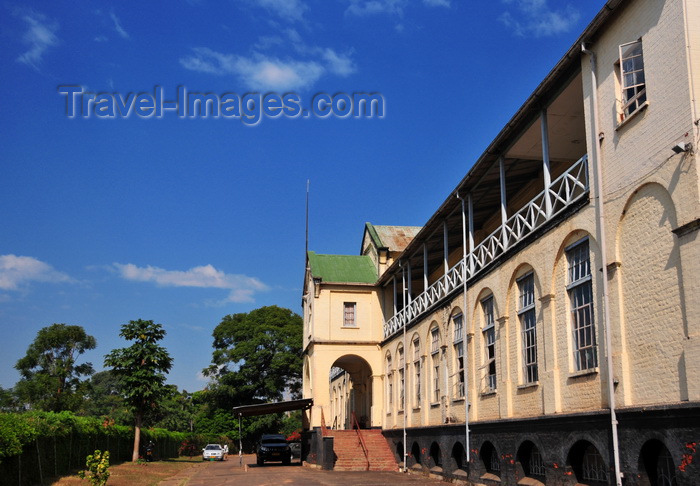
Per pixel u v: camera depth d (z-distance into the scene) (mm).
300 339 62312
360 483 23000
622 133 12805
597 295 13500
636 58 12539
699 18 11023
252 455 62312
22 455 19891
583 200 14180
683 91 10953
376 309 37250
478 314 20781
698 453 9836
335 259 39375
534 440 15914
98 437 31016
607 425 12469
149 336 39344
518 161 20500
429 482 22875
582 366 14258
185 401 86625
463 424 21203
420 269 33562
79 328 56875
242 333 62469
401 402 31438
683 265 10727
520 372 17453
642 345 11828
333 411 52875
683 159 10875
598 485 13406
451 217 25141
